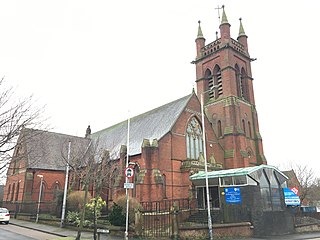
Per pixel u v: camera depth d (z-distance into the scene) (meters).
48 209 42.12
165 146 37.56
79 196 32.22
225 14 53.47
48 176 48.06
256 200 26.19
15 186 50.78
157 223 22.12
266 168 29.14
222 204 28.11
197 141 42.44
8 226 30.94
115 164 37.97
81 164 35.09
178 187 37.03
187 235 21.16
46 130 16.59
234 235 23.42
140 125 48.28
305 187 62.66
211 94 51.62
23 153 15.21
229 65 49.09
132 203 28.19
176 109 43.31
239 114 47.31
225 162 44.50
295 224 30.41
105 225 24.98
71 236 22.45
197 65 55.03
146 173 34.69
